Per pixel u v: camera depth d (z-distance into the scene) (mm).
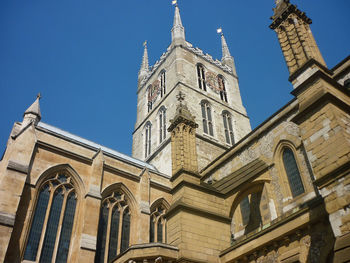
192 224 25422
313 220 19172
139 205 38812
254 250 22719
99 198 35031
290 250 20438
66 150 35875
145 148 66188
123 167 41281
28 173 32281
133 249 23422
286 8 26734
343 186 16922
